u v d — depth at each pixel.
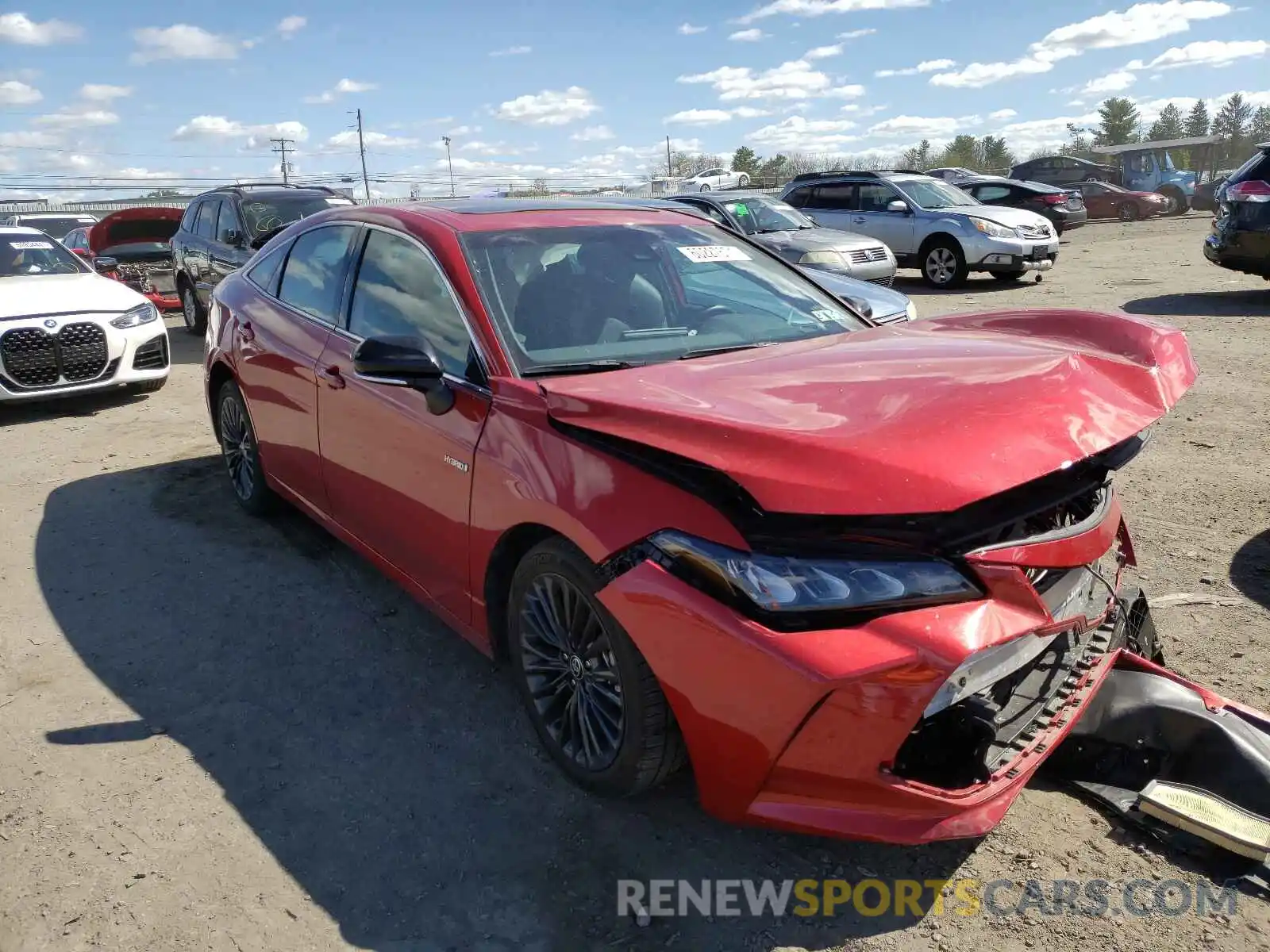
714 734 2.25
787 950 2.23
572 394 2.56
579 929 2.30
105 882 2.46
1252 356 8.31
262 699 3.34
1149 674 2.88
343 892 2.43
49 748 3.05
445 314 3.21
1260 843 2.36
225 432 5.15
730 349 3.21
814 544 2.13
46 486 5.74
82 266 9.05
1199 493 5.07
